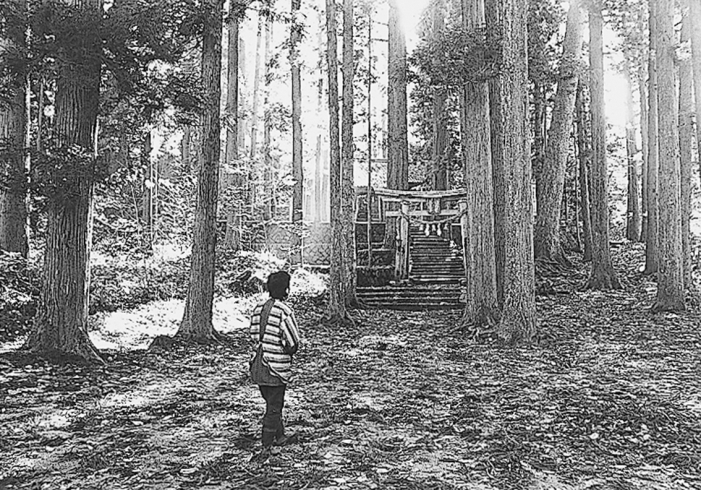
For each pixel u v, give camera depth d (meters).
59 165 9.00
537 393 7.96
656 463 5.22
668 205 15.19
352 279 18.34
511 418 6.71
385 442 5.79
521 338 12.09
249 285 19.67
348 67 16.05
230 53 22.09
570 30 22.89
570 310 16.23
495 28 13.74
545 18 19.86
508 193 12.26
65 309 9.60
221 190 23.70
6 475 4.88
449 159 28.19
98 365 9.49
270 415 5.57
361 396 7.93
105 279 15.62
